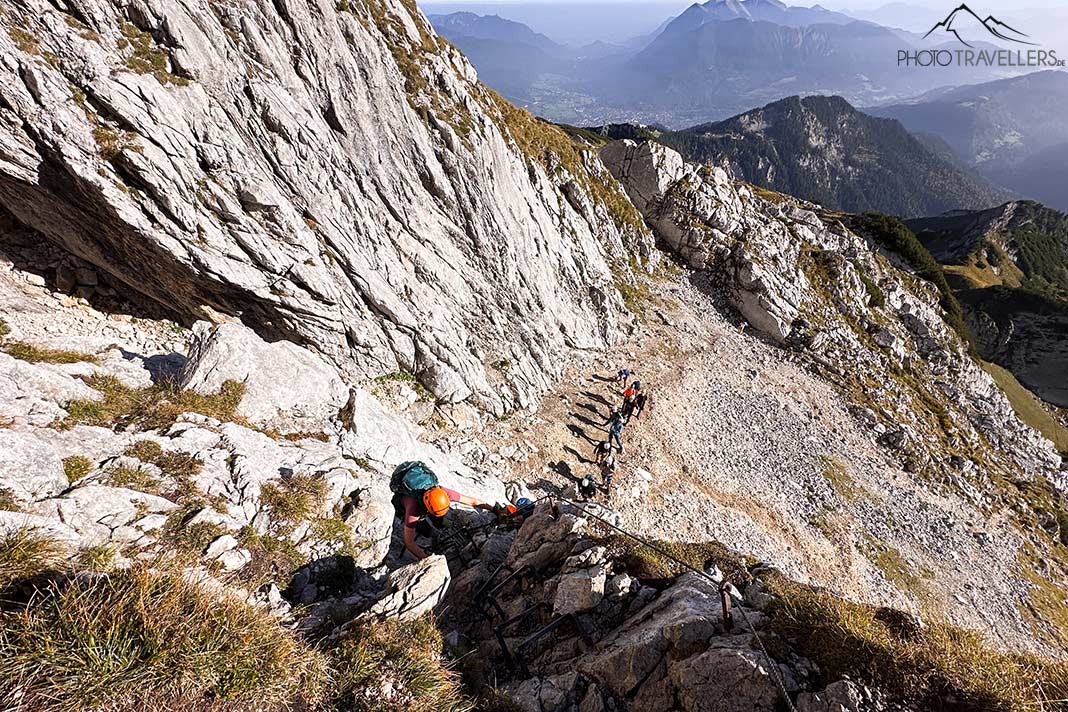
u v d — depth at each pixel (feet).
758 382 151.74
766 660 18.11
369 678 18.07
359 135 77.36
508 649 24.59
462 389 92.27
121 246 61.72
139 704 13.38
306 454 35.99
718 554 32.04
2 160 51.67
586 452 98.99
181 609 15.87
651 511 89.04
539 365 112.88
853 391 164.86
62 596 14.26
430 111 90.58
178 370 40.47
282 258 68.23
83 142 52.70
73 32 51.80
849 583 92.73
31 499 21.39
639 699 19.76
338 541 30.01
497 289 104.63
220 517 26.35
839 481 120.98
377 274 80.89
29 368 29.35
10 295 59.77
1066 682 16.62
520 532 33.47
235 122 63.87
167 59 57.98
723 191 226.99
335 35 72.64
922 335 237.25
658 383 132.26
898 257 308.81
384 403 81.41
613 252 181.16
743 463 113.80
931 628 19.71
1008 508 148.77
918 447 149.89
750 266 186.70
